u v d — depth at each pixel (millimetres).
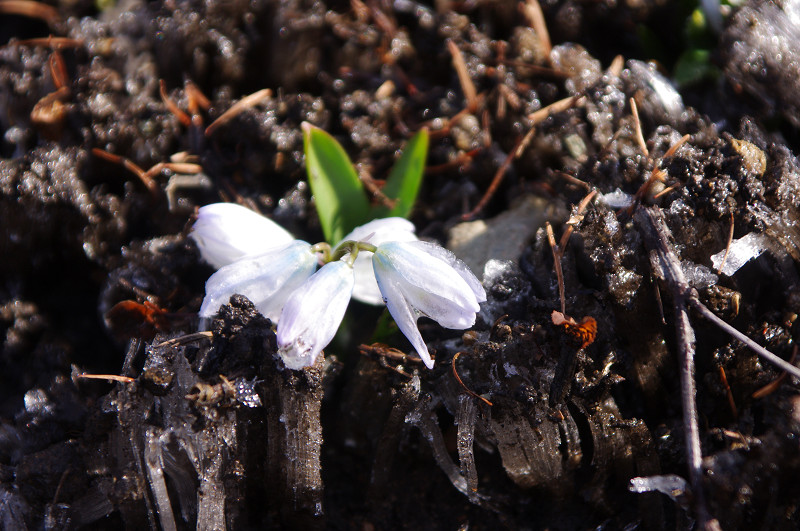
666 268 200
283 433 200
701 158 212
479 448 210
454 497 212
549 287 212
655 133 226
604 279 204
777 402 200
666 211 208
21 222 227
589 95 236
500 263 218
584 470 206
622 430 203
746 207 206
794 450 196
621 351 205
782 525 197
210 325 209
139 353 212
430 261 198
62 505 206
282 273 202
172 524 202
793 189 209
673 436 205
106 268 231
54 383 219
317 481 202
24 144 238
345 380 216
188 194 235
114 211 231
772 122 231
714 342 207
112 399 204
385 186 226
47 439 212
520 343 203
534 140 234
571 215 208
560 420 201
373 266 201
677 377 208
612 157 221
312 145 218
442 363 207
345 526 211
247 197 236
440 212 236
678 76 239
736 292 204
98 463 204
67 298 231
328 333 195
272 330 201
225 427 199
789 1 234
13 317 227
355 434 213
